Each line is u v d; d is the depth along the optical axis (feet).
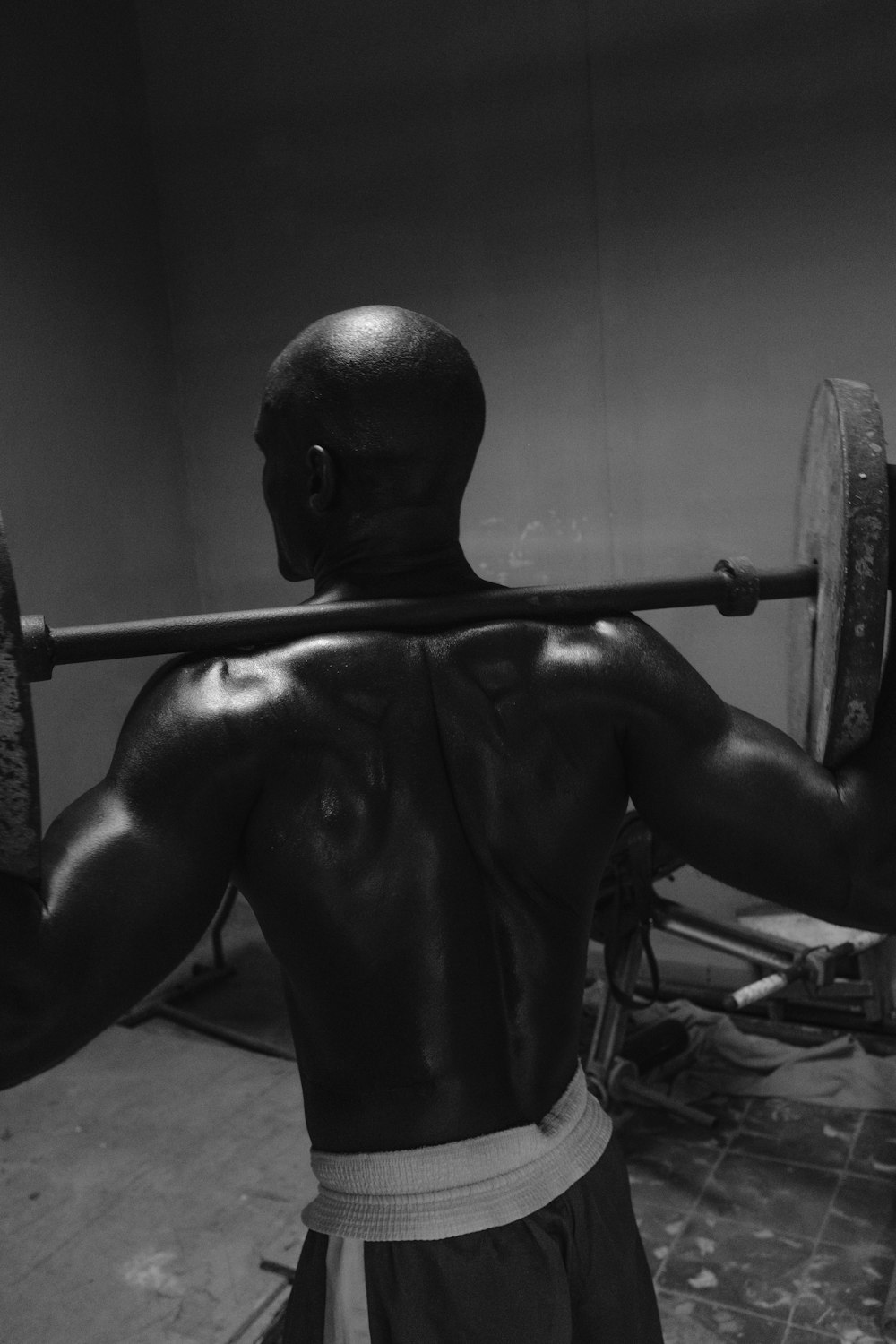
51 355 12.96
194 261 14.48
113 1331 7.69
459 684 3.58
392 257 13.29
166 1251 8.49
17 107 12.44
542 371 12.69
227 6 13.57
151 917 3.21
